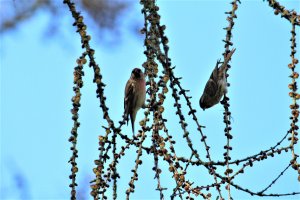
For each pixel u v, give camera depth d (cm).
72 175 958
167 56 1048
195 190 979
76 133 969
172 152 1000
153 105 1002
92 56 1012
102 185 973
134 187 980
